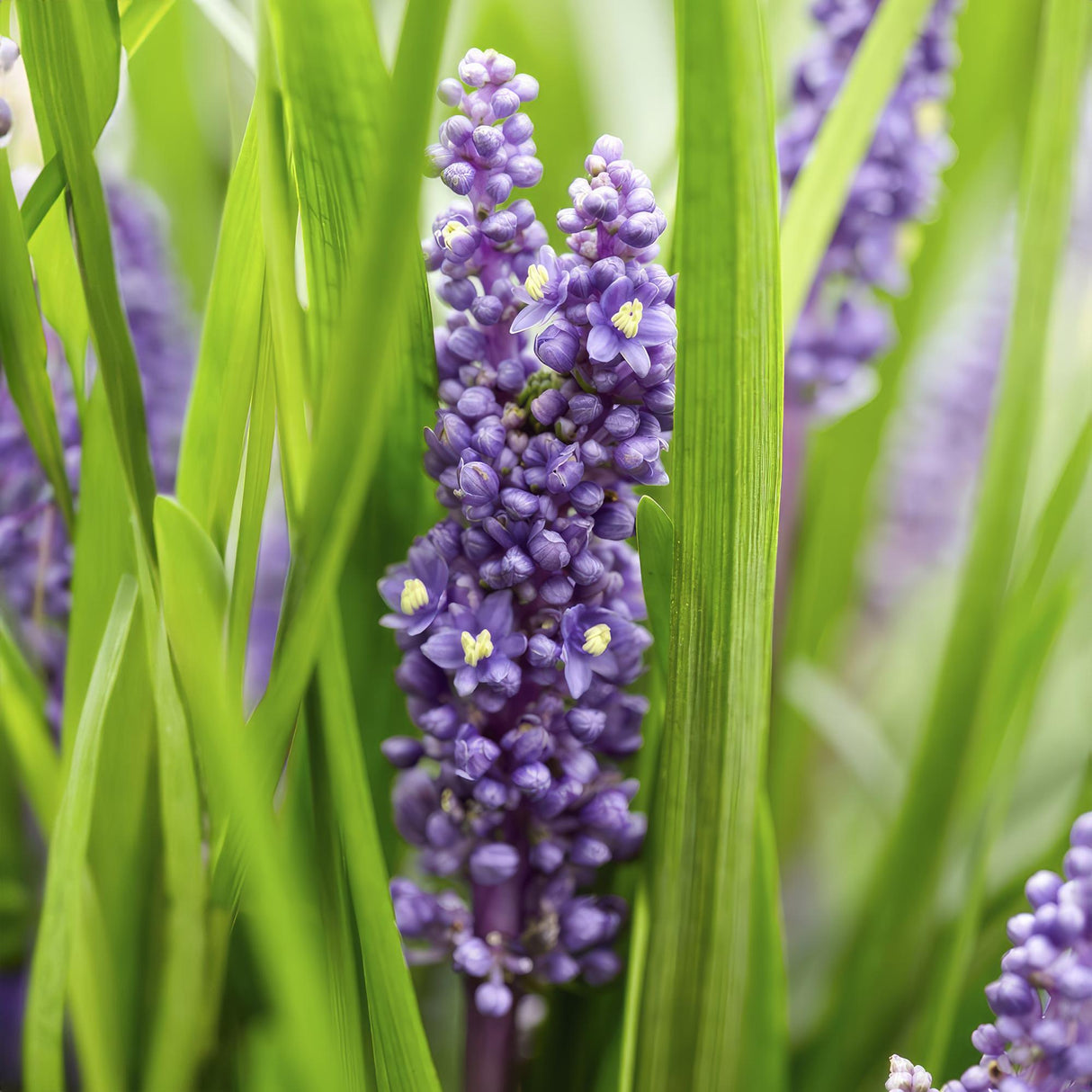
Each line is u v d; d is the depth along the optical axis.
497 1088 0.33
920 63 0.38
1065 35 0.35
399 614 0.32
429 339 0.32
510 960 0.33
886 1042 0.37
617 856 0.33
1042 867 0.36
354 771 0.31
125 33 0.34
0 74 0.32
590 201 0.31
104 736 0.33
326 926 0.32
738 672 0.32
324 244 0.32
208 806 0.33
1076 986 0.31
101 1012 0.33
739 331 0.31
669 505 0.34
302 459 0.31
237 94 0.36
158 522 0.30
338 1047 0.32
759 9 0.30
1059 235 0.36
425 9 0.30
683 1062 0.33
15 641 0.35
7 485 0.35
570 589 0.31
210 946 0.32
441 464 0.32
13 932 0.37
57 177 0.32
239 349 0.32
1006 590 0.37
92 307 0.32
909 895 0.37
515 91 0.31
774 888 0.34
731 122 0.30
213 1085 0.33
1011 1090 0.31
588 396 0.31
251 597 0.32
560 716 0.32
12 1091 0.37
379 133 0.31
